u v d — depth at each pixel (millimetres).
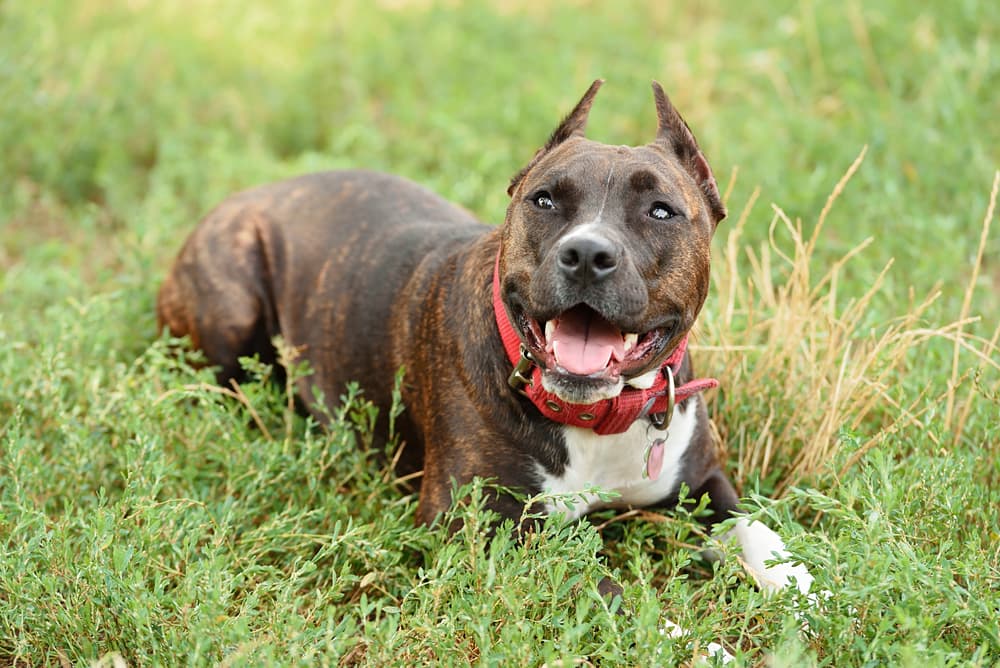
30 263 7297
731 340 5559
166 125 8961
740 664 3604
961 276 6750
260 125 9055
